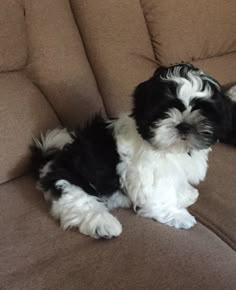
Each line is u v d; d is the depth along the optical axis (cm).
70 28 58
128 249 40
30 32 55
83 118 58
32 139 52
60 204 45
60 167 47
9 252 40
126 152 47
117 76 61
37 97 54
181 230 45
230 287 36
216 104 43
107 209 47
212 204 49
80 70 58
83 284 36
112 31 61
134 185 47
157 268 38
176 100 42
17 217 45
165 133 42
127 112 51
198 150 46
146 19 64
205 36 69
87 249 40
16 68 54
